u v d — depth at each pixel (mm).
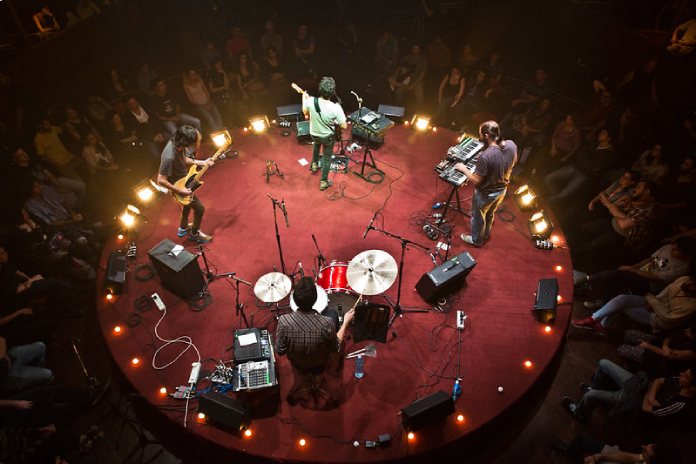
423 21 12906
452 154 7535
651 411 5270
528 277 6922
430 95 11211
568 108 10430
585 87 10844
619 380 5664
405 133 9500
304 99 7359
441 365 5930
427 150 9078
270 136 9469
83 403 5984
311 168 8547
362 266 5664
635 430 5676
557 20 11703
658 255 6770
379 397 5625
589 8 10914
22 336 6406
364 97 11258
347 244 7324
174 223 7781
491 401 5613
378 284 5539
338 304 6410
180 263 6234
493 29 12719
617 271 6949
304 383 5707
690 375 5055
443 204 7898
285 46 12844
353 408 5531
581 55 11195
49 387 5879
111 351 6133
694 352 5633
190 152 7215
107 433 5941
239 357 5512
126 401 6227
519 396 5660
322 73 12109
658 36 10680
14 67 9617
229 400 5262
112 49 11758
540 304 6238
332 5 14078
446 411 5262
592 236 7879
